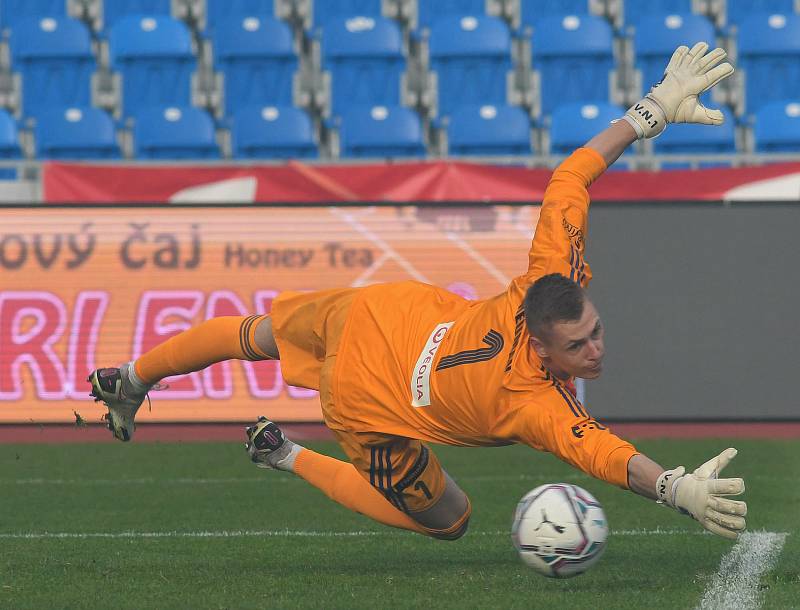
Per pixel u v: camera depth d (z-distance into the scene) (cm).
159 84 6638
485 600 1631
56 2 7125
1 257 4284
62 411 4281
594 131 5962
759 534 2281
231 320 1889
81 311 4288
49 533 2384
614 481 1441
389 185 4547
